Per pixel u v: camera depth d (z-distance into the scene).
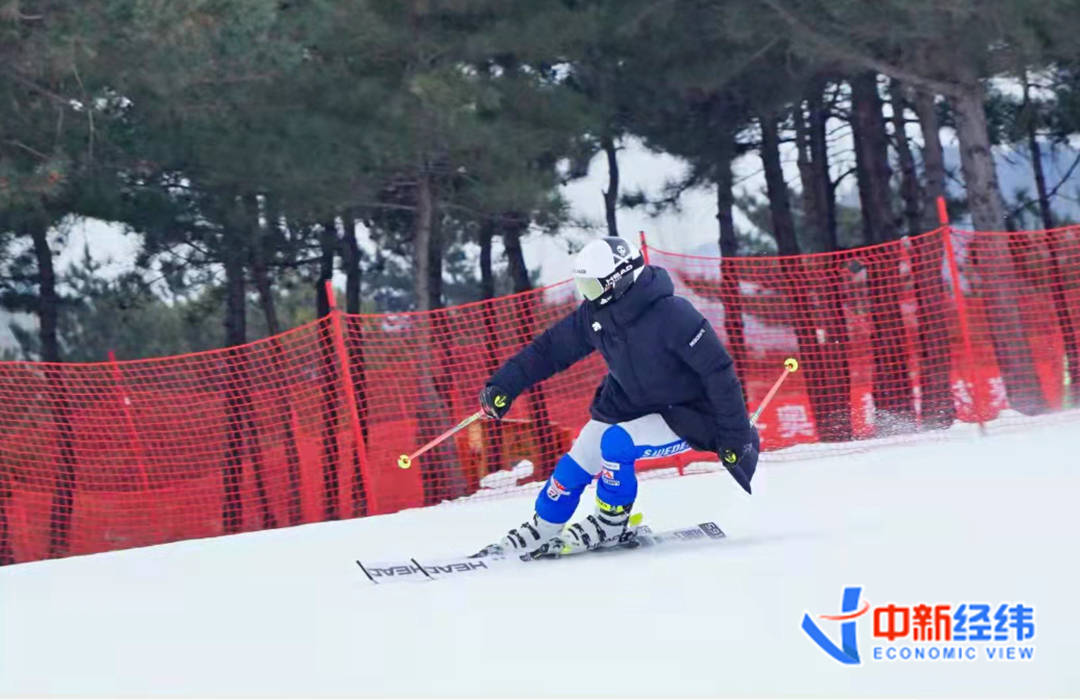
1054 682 12.60
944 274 41.25
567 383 41.34
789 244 64.88
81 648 17.17
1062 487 22.58
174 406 41.88
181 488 41.41
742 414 19.23
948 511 21.38
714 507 24.33
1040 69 44.31
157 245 55.31
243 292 61.34
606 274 18.83
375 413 41.59
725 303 43.81
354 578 20.45
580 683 13.55
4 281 60.47
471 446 41.53
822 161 68.19
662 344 19.02
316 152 43.41
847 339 43.72
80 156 43.31
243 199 49.09
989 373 40.34
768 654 14.11
